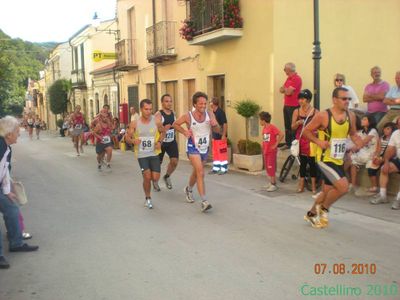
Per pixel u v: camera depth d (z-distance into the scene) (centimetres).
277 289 445
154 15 1759
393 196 788
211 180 1042
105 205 839
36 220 743
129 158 1595
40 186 1072
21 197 606
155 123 781
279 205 781
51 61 4894
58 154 1866
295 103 1016
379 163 776
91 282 481
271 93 1116
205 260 531
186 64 1546
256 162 1120
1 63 1648
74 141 1827
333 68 1168
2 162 561
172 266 516
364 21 1192
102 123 1291
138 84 2066
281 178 971
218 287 455
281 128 1122
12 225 580
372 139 788
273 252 548
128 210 791
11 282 490
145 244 599
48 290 466
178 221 705
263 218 702
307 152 836
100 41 3078
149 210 784
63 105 3925
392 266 494
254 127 1182
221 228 657
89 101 3272
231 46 1266
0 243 533
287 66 1004
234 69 1259
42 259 556
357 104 955
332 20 1153
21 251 586
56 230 680
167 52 1655
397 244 562
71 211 802
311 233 616
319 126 593
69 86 3844
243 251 556
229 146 1263
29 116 3312
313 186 848
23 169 1402
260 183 982
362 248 551
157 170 791
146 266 520
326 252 541
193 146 748
